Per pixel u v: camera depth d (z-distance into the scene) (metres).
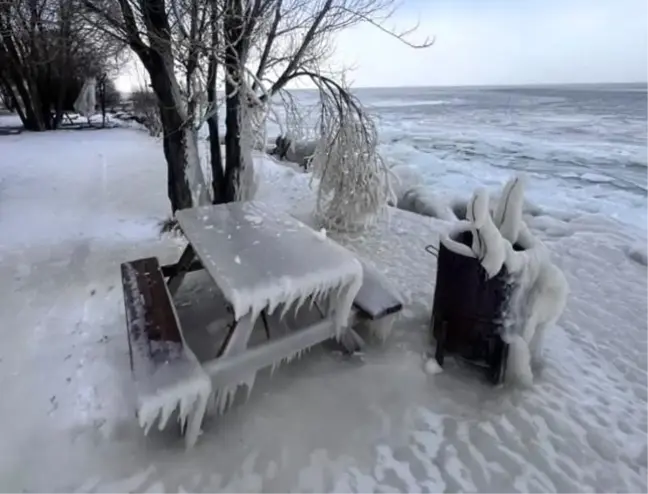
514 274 2.32
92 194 7.25
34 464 1.93
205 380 1.83
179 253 4.50
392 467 1.96
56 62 12.39
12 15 4.76
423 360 2.71
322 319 2.52
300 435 2.12
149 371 1.84
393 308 2.58
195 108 4.31
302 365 2.64
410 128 21.38
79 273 3.99
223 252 2.46
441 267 2.57
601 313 3.49
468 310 2.47
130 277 2.65
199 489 1.82
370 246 4.92
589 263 4.52
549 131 19.88
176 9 3.80
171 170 4.54
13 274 3.96
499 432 2.18
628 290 3.92
